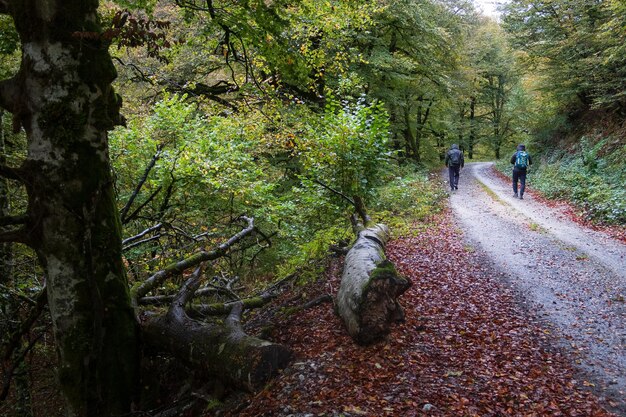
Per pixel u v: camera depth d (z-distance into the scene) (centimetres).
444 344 515
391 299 526
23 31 431
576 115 2333
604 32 1541
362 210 976
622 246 923
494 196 1705
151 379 523
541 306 645
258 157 1241
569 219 1234
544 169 2133
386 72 1875
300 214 1034
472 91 2848
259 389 451
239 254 1069
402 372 451
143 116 1047
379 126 945
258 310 766
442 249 948
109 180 473
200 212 944
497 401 404
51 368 820
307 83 827
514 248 957
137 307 564
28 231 448
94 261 467
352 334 523
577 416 383
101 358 467
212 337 490
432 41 2045
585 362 482
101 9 811
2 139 727
